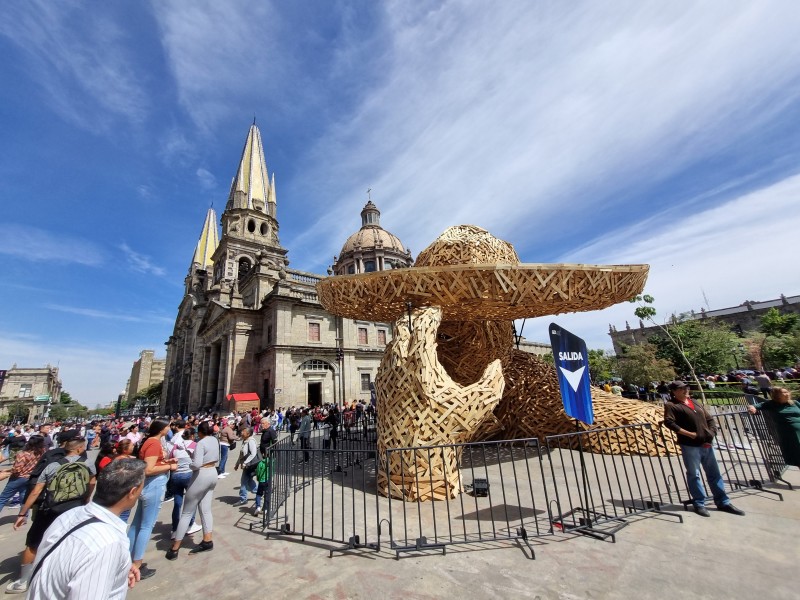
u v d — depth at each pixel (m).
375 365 31.70
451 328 8.36
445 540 4.14
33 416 67.25
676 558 3.38
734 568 3.15
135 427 8.87
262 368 28.61
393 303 6.97
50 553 1.73
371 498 6.01
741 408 8.35
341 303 7.34
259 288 31.20
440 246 8.02
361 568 3.63
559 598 2.90
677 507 4.60
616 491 5.53
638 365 24.62
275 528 4.93
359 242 45.91
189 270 55.50
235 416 21.50
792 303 52.19
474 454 8.59
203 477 4.42
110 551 1.77
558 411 8.58
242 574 3.71
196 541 4.75
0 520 6.97
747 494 4.93
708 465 4.50
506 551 3.77
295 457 5.38
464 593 3.06
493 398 6.03
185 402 41.53
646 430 7.50
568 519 4.53
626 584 3.02
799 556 3.27
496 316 7.61
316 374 28.28
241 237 40.00
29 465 6.46
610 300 6.77
